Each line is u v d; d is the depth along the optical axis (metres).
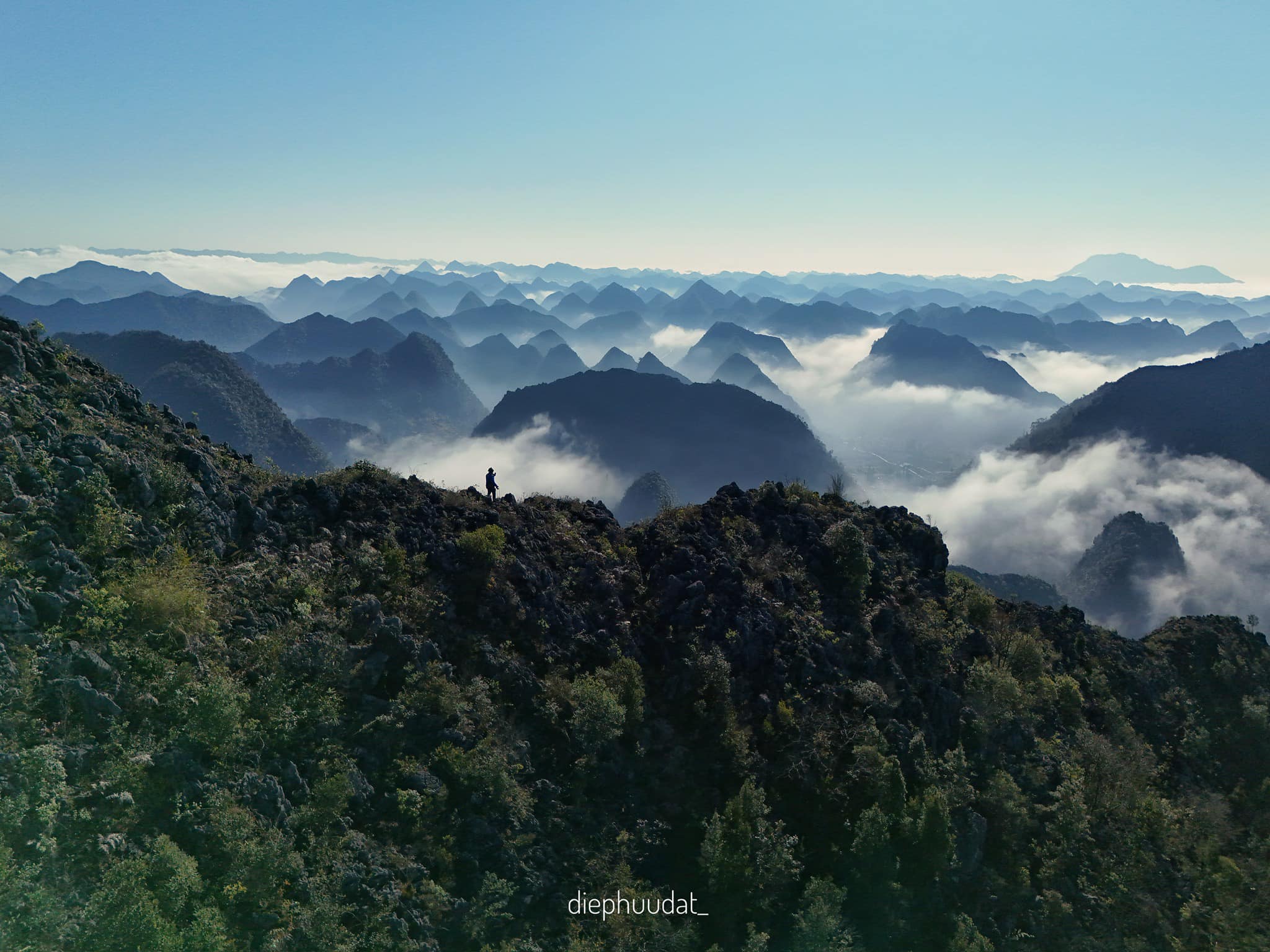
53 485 59.62
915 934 70.00
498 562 82.12
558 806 68.12
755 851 67.44
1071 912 77.12
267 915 47.09
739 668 84.25
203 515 68.81
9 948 36.66
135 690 52.47
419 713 66.44
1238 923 82.00
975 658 102.44
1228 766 108.75
